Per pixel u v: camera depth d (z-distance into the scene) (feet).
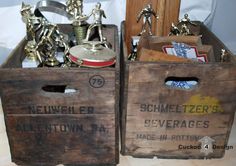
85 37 2.66
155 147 2.46
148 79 2.16
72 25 2.80
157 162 2.47
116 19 3.30
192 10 3.46
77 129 2.25
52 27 2.47
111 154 2.36
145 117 2.32
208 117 2.33
